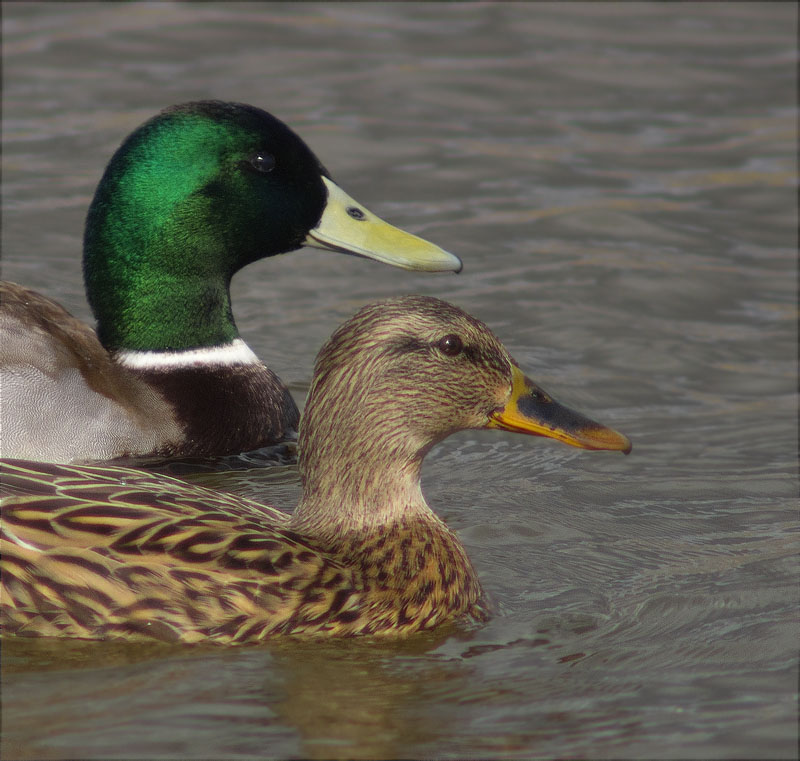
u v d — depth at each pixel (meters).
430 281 16.81
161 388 12.84
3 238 16.86
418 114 20.97
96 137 19.48
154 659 8.50
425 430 9.45
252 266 17.08
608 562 10.30
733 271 17.34
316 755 7.52
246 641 8.76
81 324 13.10
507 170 19.53
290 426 13.29
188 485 9.64
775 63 22.89
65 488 9.00
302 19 24.14
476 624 9.24
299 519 9.55
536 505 11.40
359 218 13.38
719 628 9.17
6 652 8.48
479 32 24.00
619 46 23.55
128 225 13.05
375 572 9.20
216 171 12.99
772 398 14.69
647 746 7.64
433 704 8.12
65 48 22.31
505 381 9.61
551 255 17.52
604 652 8.83
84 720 7.78
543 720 7.95
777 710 8.02
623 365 15.20
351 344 9.32
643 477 12.37
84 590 8.62
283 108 20.64
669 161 20.05
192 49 22.58
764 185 19.41
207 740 7.62
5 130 19.62
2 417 12.09
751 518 11.31
